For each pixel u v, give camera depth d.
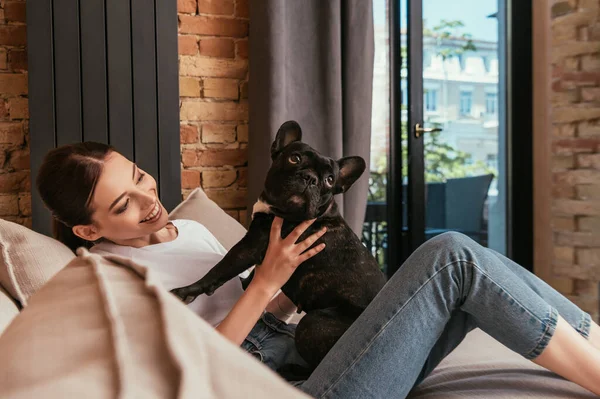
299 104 2.74
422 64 3.30
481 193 3.56
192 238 1.62
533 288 1.33
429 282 1.18
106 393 0.28
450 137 3.45
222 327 1.23
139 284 0.41
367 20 2.85
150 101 2.34
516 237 3.56
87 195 1.37
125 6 2.30
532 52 3.53
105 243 1.49
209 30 2.68
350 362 1.16
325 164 1.37
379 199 3.35
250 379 0.33
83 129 2.26
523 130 3.54
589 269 3.14
